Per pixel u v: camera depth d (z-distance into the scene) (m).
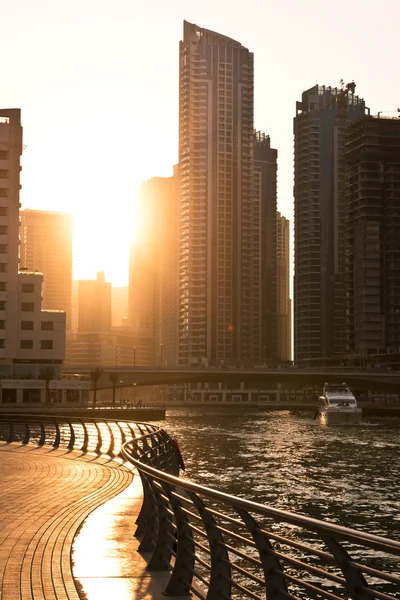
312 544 29.50
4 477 23.64
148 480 11.88
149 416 141.00
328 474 57.88
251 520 7.25
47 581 10.19
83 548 12.42
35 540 13.06
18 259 154.12
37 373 154.50
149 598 9.47
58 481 22.52
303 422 151.88
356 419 136.50
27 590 9.68
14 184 153.88
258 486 49.91
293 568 25.78
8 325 152.12
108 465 27.86
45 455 32.44
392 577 5.12
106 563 11.32
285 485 50.59
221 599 8.27
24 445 38.12
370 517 37.84
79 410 117.62
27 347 153.88
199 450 78.94
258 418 173.25
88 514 15.99
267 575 7.01
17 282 153.62
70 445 36.12
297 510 39.94
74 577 10.48
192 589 9.15
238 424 140.88
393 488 49.44
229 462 66.12
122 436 32.44
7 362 152.12
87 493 19.61
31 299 154.62
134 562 11.45
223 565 8.34
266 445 87.69
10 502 17.89
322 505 41.81
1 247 152.50
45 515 15.86
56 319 155.50
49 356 154.62
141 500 18.16
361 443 92.81
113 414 128.38
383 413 185.25
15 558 11.62
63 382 152.12
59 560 11.50
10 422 40.75
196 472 57.81
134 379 194.38
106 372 189.50
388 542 4.85
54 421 37.69
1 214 153.00
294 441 95.12
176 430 117.44
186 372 198.62
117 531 13.95
